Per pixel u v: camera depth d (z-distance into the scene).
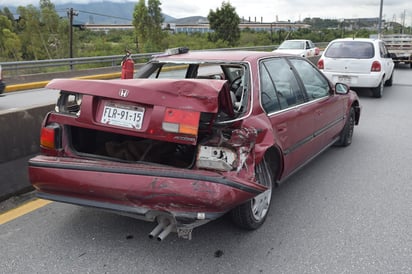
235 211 3.57
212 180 2.93
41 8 57.84
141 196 3.00
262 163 3.78
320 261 3.29
